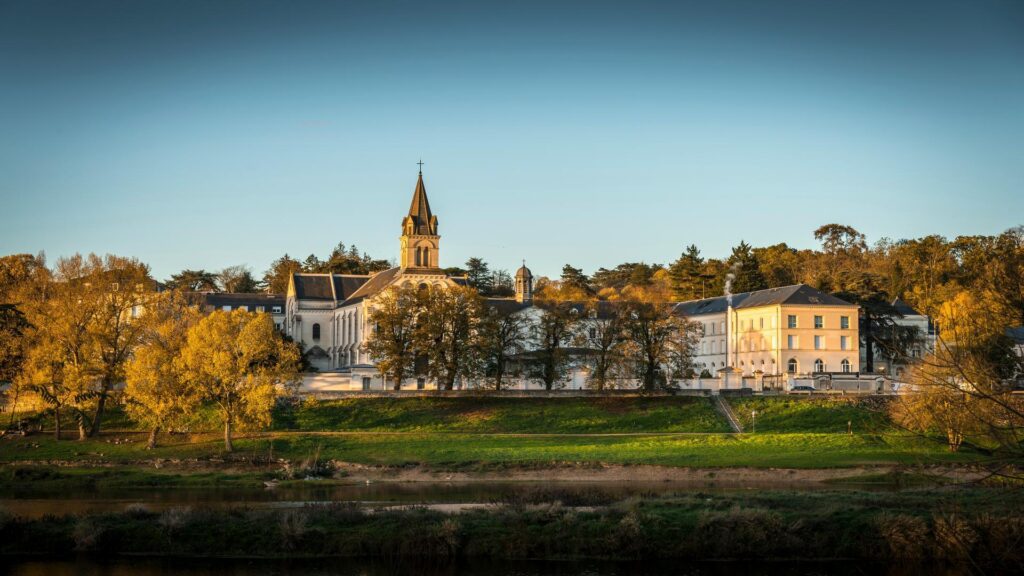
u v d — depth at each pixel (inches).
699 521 2721.5
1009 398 1745.8
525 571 2539.4
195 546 2679.6
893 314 6953.7
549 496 3102.9
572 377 6264.8
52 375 4520.2
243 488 3703.3
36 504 3275.1
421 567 2571.4
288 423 5034.5
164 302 5137.8
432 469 4087.1
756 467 4018.2
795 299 6953.7
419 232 6968.5
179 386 4407.0
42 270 5344.5
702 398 5497.1
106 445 4490.7
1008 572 1879.9
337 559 2637.8
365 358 6791.3
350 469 4104.3
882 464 3983.8
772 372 6943.9
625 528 2687.0
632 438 4788.4
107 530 2728.8
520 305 7101.4
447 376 5610.2
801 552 2645.2
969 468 3034.0
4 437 4640.8
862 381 5969.5
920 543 2608.3
